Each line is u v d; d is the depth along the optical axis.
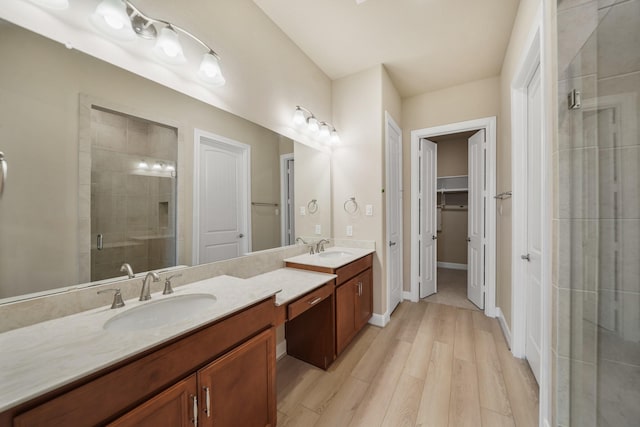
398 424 1.37
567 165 1.04
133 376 0.74
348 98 2.72
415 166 3.22
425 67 2.60
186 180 1.43
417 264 3.22
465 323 2.57
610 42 0.95
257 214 1.90
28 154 0.89
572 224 1.03
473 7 1.82
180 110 1.38
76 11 0.99
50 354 0.70
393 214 2.94
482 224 2.84
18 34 0.87
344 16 1.92
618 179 0.94
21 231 0.88
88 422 0.66
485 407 1.47
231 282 1.41
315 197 2.52
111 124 1.11
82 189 1.03
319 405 1.52
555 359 1.09
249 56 1.77
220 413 0.99
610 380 0.97
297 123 2.23
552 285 1.13
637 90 0.91
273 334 1.26
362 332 2.42
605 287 0.97
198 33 1.43
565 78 1.04
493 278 2.70
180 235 1.40
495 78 2.76
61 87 0.97
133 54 1.17
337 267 1.91
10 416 0.55
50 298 0.93
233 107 1.67
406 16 1.91
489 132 2.76
